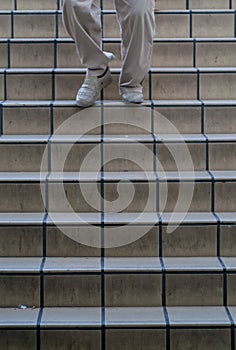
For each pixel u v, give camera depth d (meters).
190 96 3.78
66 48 3.93
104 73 3.59
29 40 3.92
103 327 2.67
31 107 3.56
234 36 4.14
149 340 2.68
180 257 3.04
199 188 3.20
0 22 4.12
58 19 4.12
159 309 2.83
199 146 3.39
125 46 3.51
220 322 2.68
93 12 3.48
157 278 2.87
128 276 2.86
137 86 3.61
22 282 2.85
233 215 3.13
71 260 2.99
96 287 2.86
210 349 2.68
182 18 4.13
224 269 2.86
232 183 3.20
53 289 2.86
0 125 3.56
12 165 3.39
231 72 3.77
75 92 3.76
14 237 3.02
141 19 3.42
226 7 4.29
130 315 2.76
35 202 3.20
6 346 2.67
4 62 3.93
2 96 3.75
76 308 2.85
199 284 2.87
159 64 3.96
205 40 3.94
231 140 3.38
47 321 2.69
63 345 2.67
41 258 3.02
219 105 3.57
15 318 2.72
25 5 4.29
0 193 3.19
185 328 2.67
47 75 3.75
